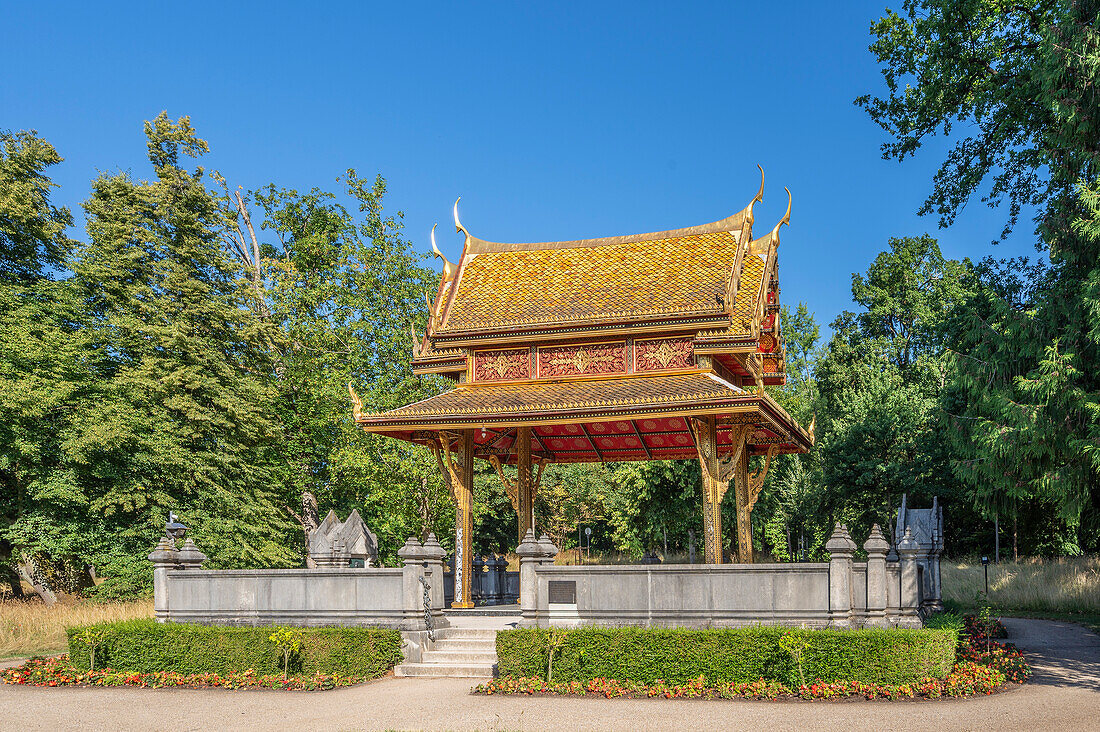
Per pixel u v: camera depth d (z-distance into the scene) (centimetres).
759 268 2650
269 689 1695
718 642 1555
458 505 2559
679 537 6331
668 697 1493
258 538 3934
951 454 4525
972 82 3166
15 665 2158
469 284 2850
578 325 2527
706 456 2277
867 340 7394
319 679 1700
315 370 4322
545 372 2603
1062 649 2070
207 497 3716
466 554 2550
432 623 1928
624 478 5003
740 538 2577
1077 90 2041
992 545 5053
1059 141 2141
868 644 1488
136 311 3838
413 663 1838
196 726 1361
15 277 3759
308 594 1955
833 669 1501
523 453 2716
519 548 1812
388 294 4438
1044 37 2202
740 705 1405
